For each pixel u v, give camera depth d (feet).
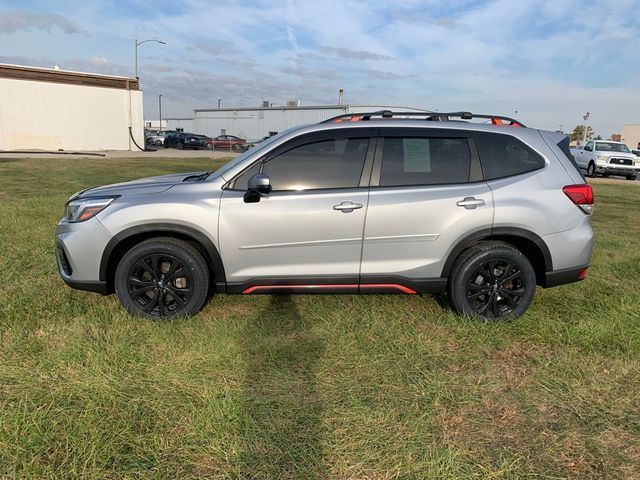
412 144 12.56
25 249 18.75
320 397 9.32
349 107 142.20
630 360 10.98
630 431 8.54
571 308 13.92
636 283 16.76
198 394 9.18
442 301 14.21
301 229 12.09
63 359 10.20
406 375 10.20
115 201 12.24
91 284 12.36
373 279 12.47
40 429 7.91
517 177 12.64
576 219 12.71
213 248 12.15
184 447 7.75
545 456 7.83
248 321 12.54
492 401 9.37
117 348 10.67
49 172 51.83
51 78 102.58
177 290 12.43
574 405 9.29
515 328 12.46
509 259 12.57
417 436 8.22
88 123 109.09
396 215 12.12
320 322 12.67
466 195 12.32
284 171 12.31
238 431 8.20
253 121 163.12
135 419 8.36
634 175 70.08
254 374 10.07
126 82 113.19
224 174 12.47
